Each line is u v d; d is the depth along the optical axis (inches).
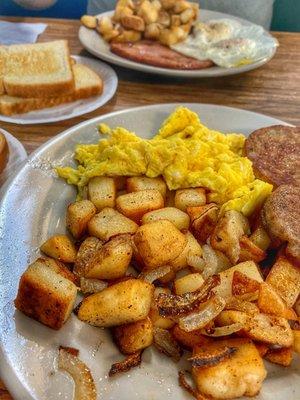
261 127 13.4
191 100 15.9
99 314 8.2
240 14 24.4
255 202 10.3
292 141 12.2
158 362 8.0
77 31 19.6
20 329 8.0
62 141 12.1
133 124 13.2
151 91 16.3
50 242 9.4
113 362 7.9
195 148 11.1
